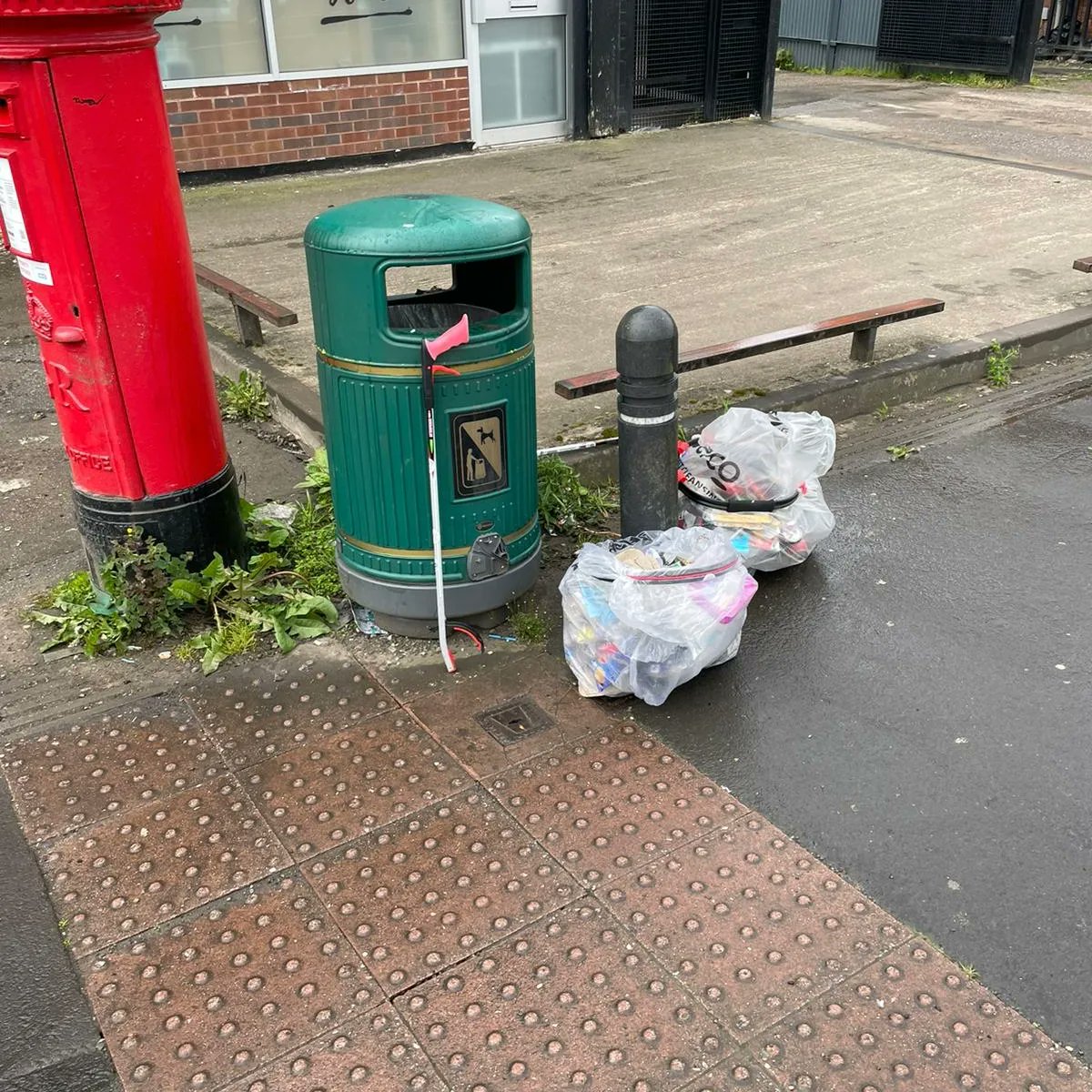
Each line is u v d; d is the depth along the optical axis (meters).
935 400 5.61
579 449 4.54
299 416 4.98
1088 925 2.44
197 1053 2.17
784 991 2.28
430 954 2.38
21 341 6.55
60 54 2.86
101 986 2.33
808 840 2.69
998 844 2.68
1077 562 4.02
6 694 3.31
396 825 2.75
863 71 18.84
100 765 3.00
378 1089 2.09
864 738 3.07
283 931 2.45
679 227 8.42
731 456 3.85
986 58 17.08
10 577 3.94
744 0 12.83
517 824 2.75
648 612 3.12
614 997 2.27
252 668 3.42
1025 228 8.16
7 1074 2.14
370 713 3.20
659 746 3.04
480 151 11.80
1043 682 3.32
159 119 3.14
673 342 3.52
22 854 2.69
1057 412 5.41
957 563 4.02
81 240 3.06
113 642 3.50
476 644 3.51
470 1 10.97
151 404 3.34
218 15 9.78
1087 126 12.79
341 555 3.50
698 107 13.18
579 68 12.07
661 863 2.62
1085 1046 2.15
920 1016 2.21
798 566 4.02
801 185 9.82
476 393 3.14
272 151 10.52
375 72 10.73
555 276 7.19
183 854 2.68
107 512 3.46
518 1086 2.09
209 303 6.88
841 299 6.57
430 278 7.18
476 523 3.33
